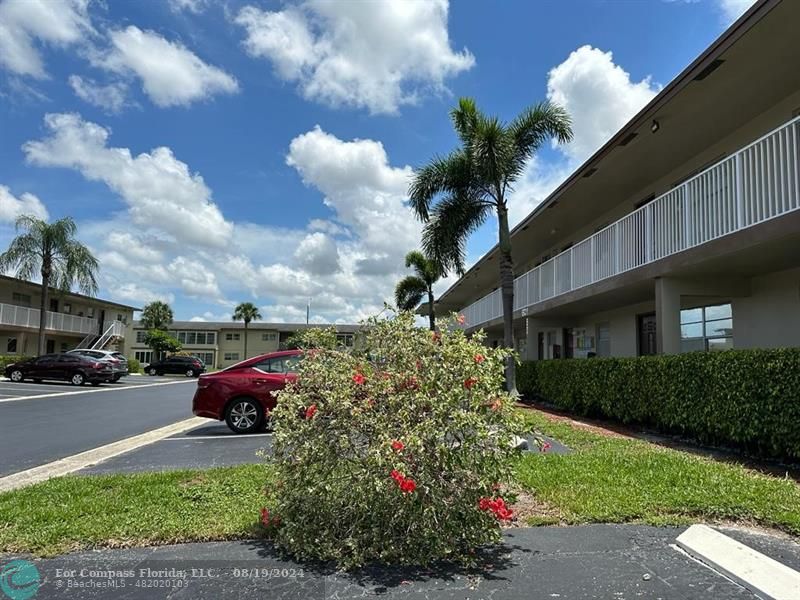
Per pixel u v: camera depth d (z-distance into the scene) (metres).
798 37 8.35
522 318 21.39
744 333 11.88
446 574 3.97
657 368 9.88
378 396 4.51
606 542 4.57
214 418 11.56
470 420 4.14
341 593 3.69
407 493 4.09
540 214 18.45
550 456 7.70
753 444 8.02
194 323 73.50
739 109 10.77
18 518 5.22
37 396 21.52
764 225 8.20
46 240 35.19
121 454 9.21
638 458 7.44
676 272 10.96
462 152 16.30
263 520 4.74
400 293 34.34
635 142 12.31
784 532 4.80
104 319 52.06
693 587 3.71
